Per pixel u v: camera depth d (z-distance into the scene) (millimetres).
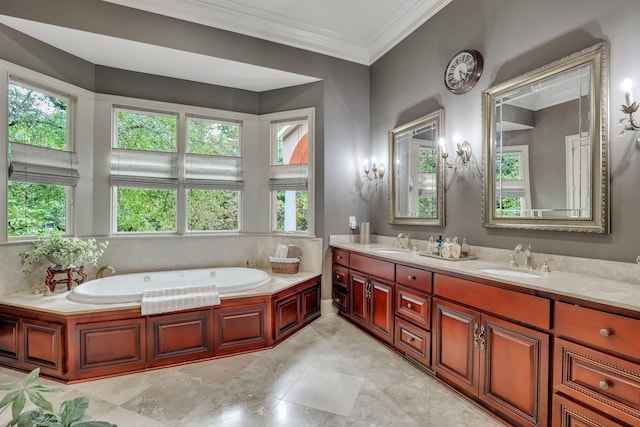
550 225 1922
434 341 2191
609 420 1273
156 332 2412
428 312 2240
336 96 3703
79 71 3123
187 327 2500
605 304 1297
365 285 2998
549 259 1934
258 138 3947
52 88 2918
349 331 3139
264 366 2432
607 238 1679
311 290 3395
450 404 1934
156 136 3590
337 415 1832
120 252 3314
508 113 2195
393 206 3424
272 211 3953
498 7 2275
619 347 1254
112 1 2764
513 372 1657
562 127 1870
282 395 2037
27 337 2318
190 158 3637
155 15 2906
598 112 1687
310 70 3561
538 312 1541
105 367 2297
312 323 3361
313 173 3688
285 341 2904
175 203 3623
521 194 2105
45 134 2922
